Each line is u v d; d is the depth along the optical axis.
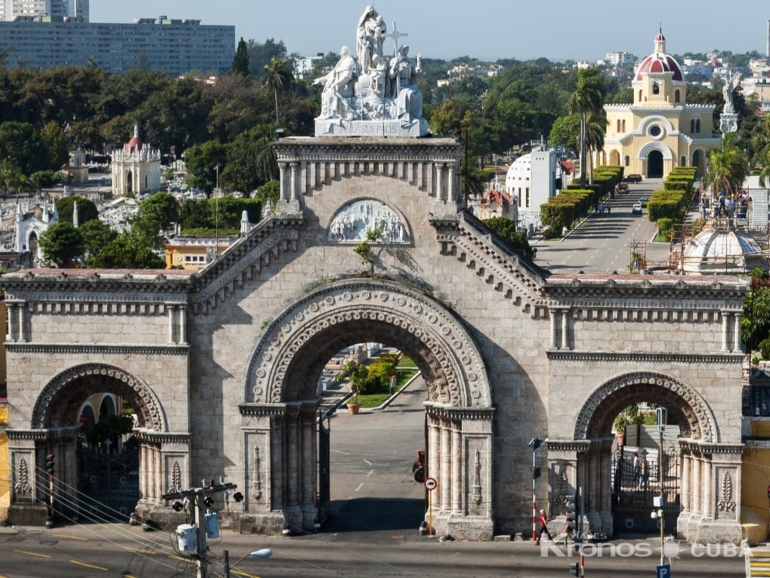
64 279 136.75
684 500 135.25
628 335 133.00
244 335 136.75
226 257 136.12
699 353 132.00
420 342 135.62
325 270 135.75
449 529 135.00
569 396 133.75
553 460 134.25
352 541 134.88
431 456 137.00
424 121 136.50
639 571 125.44
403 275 135.12
